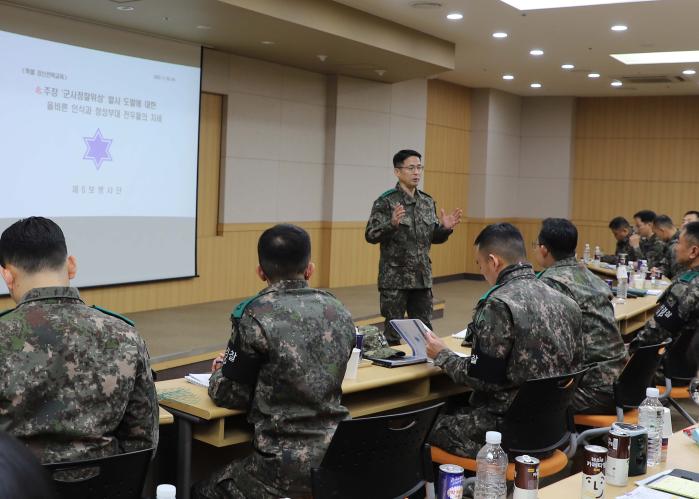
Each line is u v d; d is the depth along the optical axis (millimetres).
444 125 12664
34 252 1962
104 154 7320
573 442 3186
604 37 8758
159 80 7777
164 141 7906
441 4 7402
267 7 6613
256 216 9258
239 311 2539
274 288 2557
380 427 2256
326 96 10086
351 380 3086
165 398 2729
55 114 6852
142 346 2057
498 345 2896
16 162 6566
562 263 3820
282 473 2414
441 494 2078
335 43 7836
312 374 2471
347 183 10312
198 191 8570
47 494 611
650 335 4227
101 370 1948
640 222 9219
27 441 1878
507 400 2945
